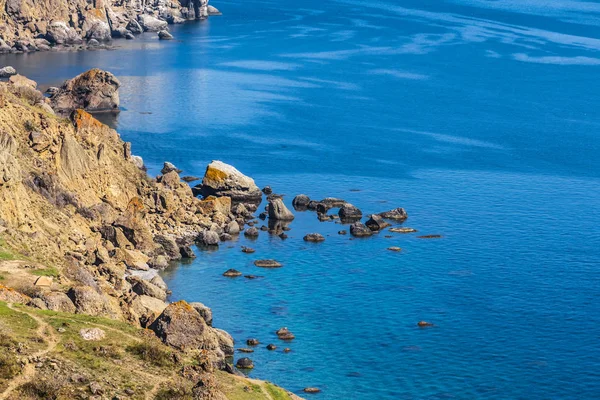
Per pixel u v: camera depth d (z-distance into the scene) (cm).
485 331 13688
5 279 10706
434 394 11919
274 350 12825
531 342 13400
